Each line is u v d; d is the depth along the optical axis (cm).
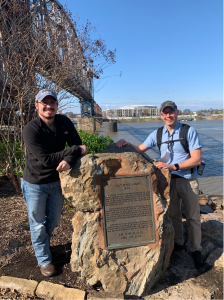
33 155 235
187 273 275
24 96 465
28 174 242
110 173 245
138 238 248
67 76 496
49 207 267
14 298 232
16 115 503
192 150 264
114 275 241
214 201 541
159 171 261
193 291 247
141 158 253
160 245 248
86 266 244
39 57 478
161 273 268
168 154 279
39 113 233
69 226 367
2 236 335
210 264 288
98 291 241
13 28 465
